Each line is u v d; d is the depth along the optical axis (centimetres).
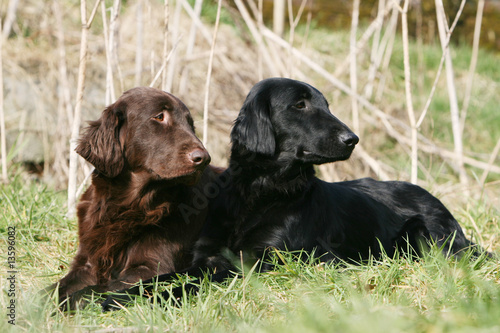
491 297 390
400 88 1388
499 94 1498
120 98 511
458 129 899
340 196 590
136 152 493
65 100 960
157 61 1105
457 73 1543
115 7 748
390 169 1112
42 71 1041
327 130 511
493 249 625
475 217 714
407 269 471
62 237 596
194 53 1188
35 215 622
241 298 428
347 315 368
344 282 439
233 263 508
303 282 459
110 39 751
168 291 423
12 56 1045
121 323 404
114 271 502
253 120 528
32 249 548
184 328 382
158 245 504
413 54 1526
